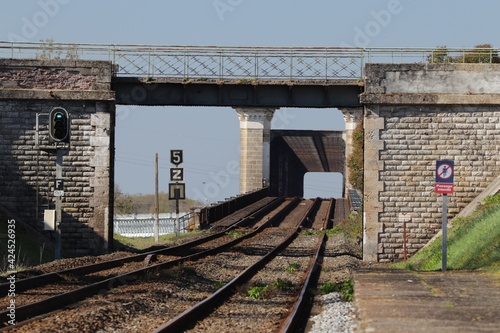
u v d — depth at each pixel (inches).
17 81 2202.3
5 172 2194.9
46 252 2071.9
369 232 2117.4
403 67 2121.1
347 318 1039.0
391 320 887.7
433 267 1696.6
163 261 1807.3
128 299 1164.5
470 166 2105.1
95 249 2202.3
